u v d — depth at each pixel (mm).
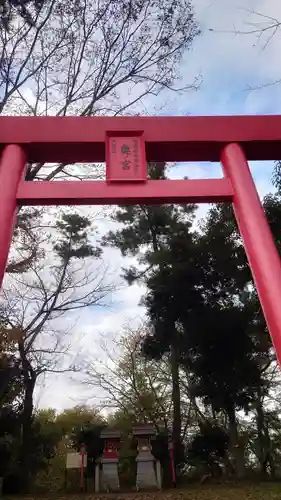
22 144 5176
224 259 16125
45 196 4762
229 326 15125
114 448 15688
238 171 5035
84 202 4863
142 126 5336
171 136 5309
